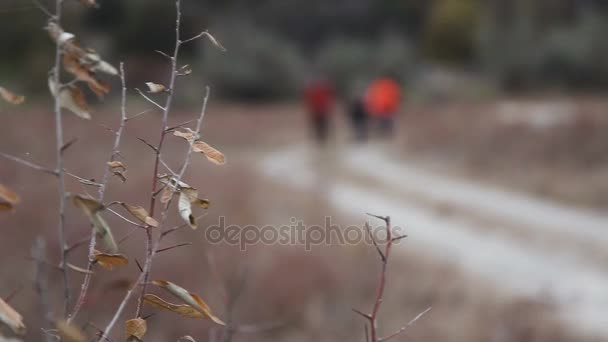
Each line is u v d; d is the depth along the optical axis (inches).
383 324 406.6
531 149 979.9
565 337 406.0
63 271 68.9
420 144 1184.2
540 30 2628.0
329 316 401.4
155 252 74.5
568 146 949.2
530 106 1599.4
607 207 753.6
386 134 1359.5
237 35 2468.0
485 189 888.9
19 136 637.9
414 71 2719.0
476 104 1824.6
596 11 2647.6
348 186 928.3
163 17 1697.8
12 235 318.0
